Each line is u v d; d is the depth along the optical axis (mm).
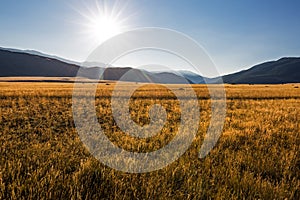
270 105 17391
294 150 5633
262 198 3361
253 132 7430
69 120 9984
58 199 2920
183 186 3537
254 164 4617
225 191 3377
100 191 3166
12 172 3494
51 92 26266
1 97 20500
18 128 7926
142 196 3164
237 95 26422
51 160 4250
